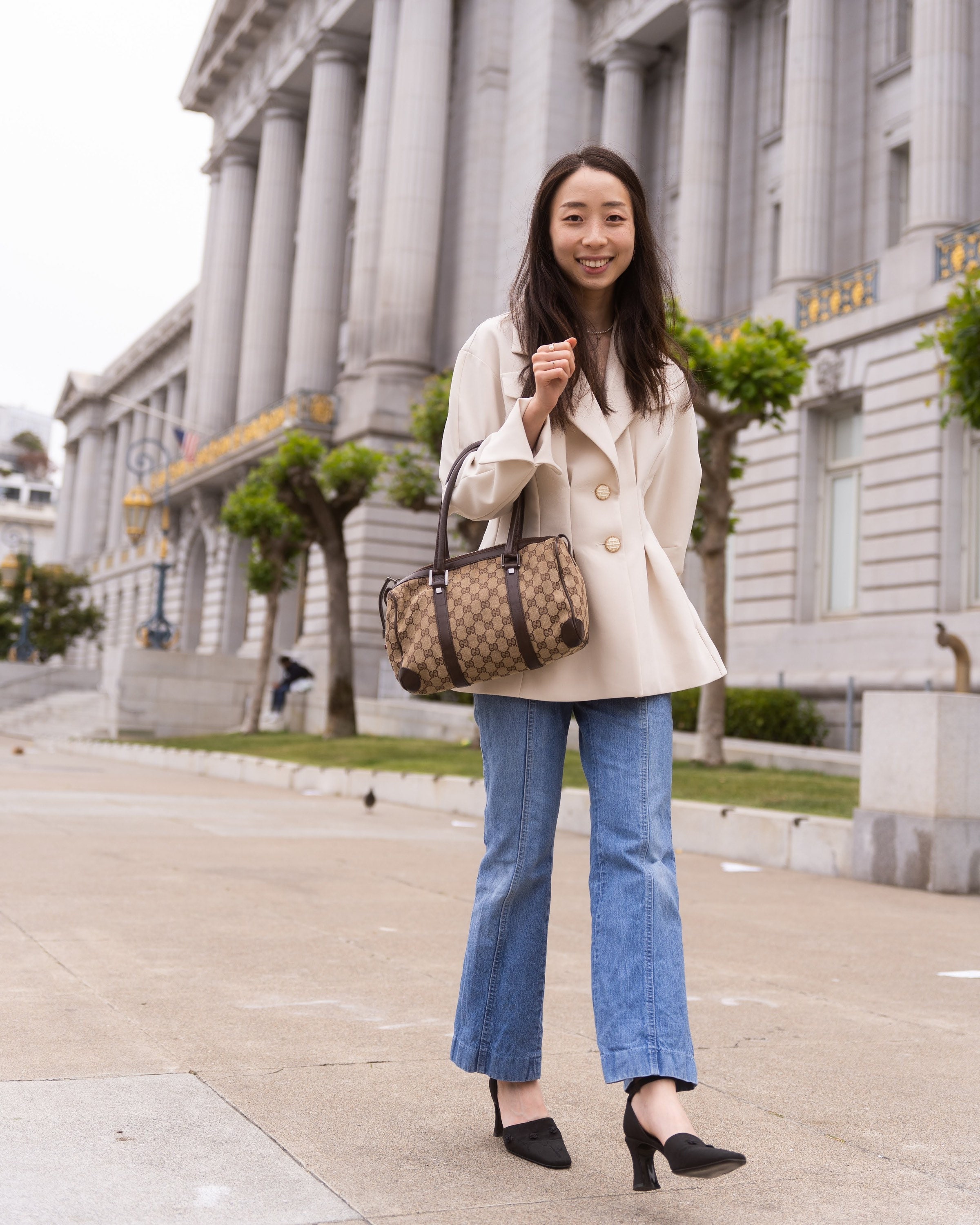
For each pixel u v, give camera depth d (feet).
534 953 8.09
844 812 31.58
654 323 8.36
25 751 75.10
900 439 63.67
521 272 8.43
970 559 61.05
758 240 85.30
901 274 64.54
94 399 245.24
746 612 73.05
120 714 90.17
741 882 24.12
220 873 21.95
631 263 8.39
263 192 138.21
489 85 107.76
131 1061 9.66
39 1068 9.29
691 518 8.75
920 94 65.72
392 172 105.60
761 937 17.67
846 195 76.64
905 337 63.87
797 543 70.18
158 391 213.46
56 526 268.21
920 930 18.86
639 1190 7.18
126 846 25.30
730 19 87.86
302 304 120.67
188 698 92.22
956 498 61.31
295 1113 8.57
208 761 59.21
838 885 24.23
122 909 17.39
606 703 8.00
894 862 24.34
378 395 100.48
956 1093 9.81
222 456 125.49
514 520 7.95
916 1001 13.61
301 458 70.54
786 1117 8.99
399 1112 8.73
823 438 71.10
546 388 7.52
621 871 7.66
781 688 63.26
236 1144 7.80
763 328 47.42
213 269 153.79
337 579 72.23
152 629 98.89
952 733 23.82
